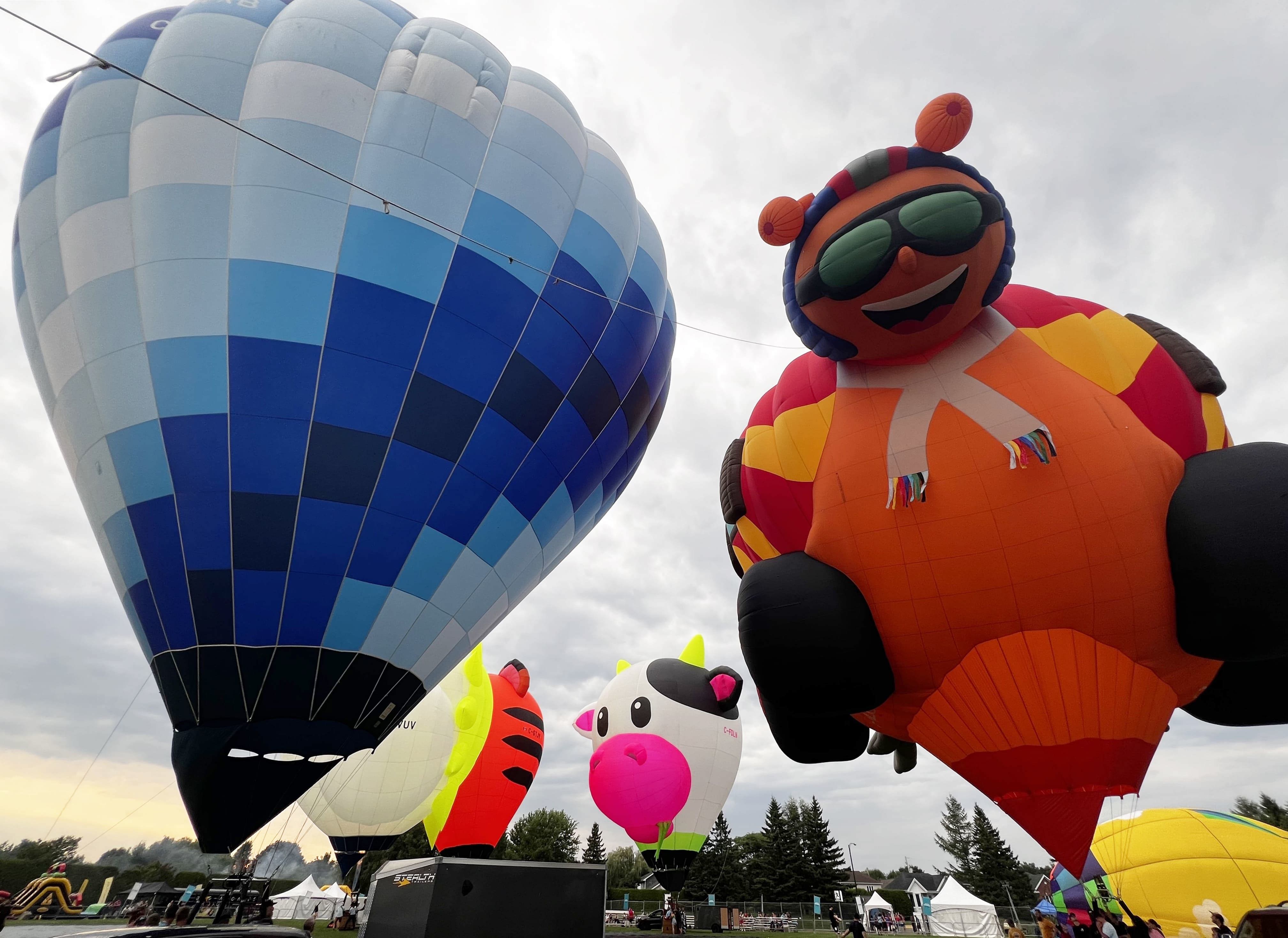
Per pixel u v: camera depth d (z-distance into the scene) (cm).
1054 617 689
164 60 1044
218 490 891
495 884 573
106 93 1052
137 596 909
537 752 2292
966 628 712
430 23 1187
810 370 916
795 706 759
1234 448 698
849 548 760
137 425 913
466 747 2119
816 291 778
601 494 1344
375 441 948
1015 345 777
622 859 7825
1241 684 775
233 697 863
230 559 879
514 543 1101
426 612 988
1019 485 698
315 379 935
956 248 714
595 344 1194
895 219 721
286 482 905
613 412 1253
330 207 990
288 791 898
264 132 995
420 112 1071
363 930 705
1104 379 759
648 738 1958
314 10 1106
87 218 989
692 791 1930
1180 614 671
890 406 788
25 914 2109
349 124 1033
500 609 1159
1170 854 1603
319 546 906
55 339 1000
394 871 677
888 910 3903
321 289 960
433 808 2117
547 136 1191
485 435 1036
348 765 2003
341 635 912
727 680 2038
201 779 856
